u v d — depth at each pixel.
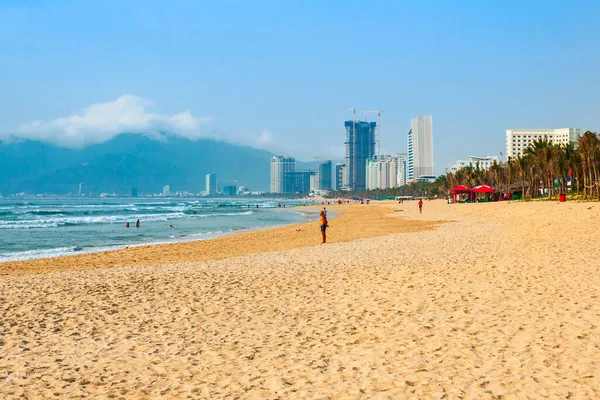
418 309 10.41
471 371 6.62
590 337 7.83
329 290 13.06
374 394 5.98
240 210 122.44
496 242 23.41
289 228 48.59
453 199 109.88
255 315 10.60
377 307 10.81
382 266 17.09
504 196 101.81
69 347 8.55
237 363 7.46
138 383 6.74
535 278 13.21
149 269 18.77
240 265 19.16
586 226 28.08
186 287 14.26
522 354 7.18
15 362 7.75
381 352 7.68
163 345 8.58
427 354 7.45
